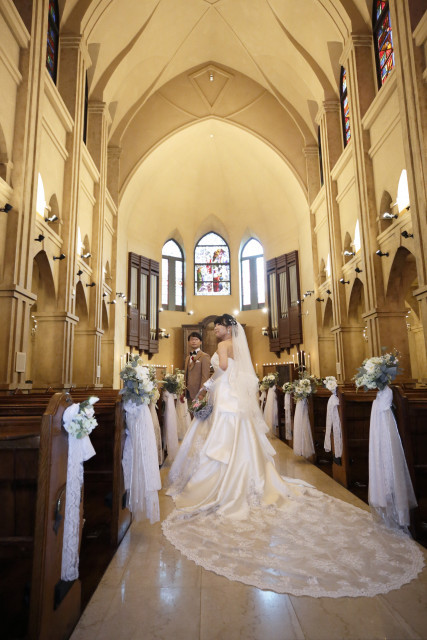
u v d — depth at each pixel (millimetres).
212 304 22125
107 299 14586
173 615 2412
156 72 15648
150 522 3818
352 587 2654
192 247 22516
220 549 3244
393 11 8406
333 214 13555
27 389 7707
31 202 7738
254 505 4215
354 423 5629
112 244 15805
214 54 16531
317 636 2203
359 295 12641
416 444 4023
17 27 7375
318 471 6520
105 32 12344
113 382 15055
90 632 2277
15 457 2293
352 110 11383
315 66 13750
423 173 7500
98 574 2928
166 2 13156
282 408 11109
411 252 8688
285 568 2904
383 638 2182
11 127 7445
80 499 2549
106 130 13992
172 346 21094
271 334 20281
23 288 7266
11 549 2230
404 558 3086
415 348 17250
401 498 3568
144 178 18266
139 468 3795
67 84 10688
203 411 4949
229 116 17688
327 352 15617
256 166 20000
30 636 1949
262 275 21938
